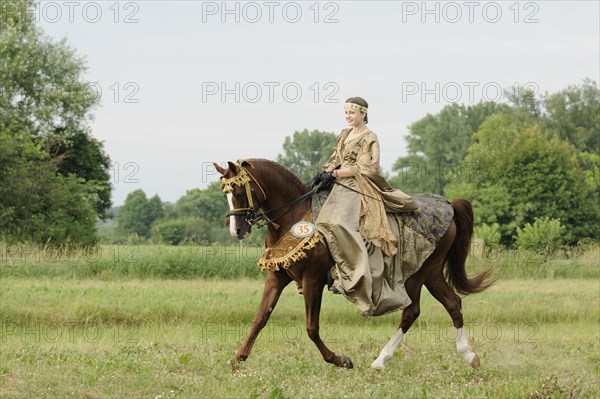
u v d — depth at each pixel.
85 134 44.72
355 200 10.12
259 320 9.90
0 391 8.21
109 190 47.03
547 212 48.09
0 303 15.05
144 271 21.58
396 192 10.40
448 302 10.85
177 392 8.52
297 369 9.91
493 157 49.38
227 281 20.98
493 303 17.34
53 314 14.70
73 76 43.62
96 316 14.80
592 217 50.03
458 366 10.61
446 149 73.06
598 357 11.41
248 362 10.16
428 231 10.54
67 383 8.62
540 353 11.88
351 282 9.82
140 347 11.21
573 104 74.31
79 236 37.03
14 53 42.16
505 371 10.36
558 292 19.83
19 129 40.38
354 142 10.39
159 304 15.55
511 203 47.97
